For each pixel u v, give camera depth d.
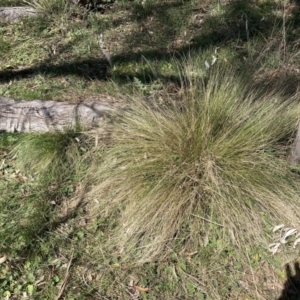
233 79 1.86
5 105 1.84
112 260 1.43
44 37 2.46
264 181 1.51
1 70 2.22
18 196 1.62
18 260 1.42
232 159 1.55
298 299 1.35
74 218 1.55
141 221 1.45
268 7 2.64
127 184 1.53
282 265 1.41
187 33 2.48
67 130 1.79
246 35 2.45
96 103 1.87
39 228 1.50
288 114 1.72
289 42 2.35
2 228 1.50
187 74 1.96
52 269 1.40
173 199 1.47
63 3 2.60
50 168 1.70
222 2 2.67
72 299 1.32
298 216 1.48
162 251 1.43
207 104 1.63
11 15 2.59
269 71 2.08
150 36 2.47
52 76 2.18
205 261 1.41
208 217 1.47
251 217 1.47
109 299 1.33
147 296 1.34
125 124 1.72
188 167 1.54
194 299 1.33
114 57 2.30
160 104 1.83
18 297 1.33
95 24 2.52
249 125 1.62
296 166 1.58
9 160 1.76
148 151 1.59
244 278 1.38
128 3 2.72
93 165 1.68
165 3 2.70
